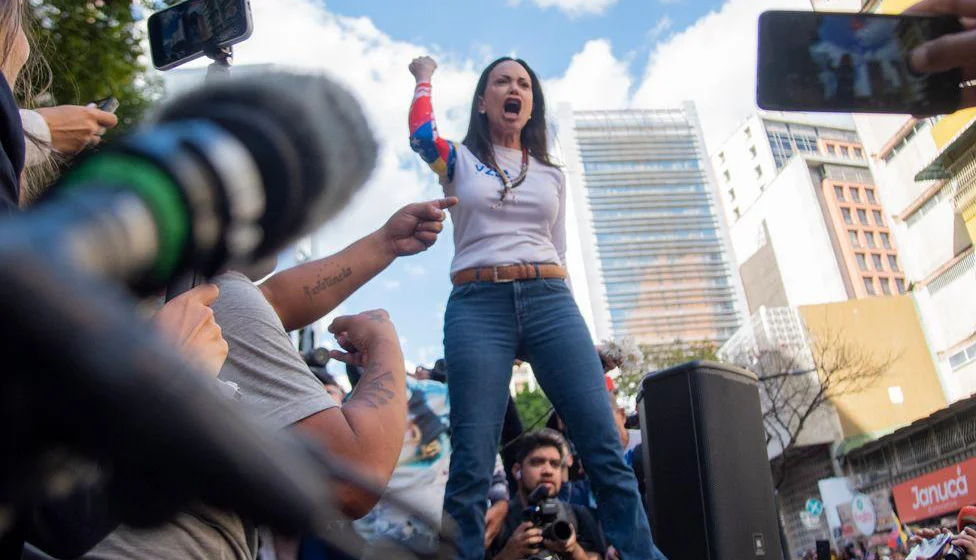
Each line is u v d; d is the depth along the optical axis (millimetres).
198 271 396
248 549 1011
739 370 2771
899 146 32594
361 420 1088
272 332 1137
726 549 2471
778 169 75938
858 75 1344
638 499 2406
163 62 2467
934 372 33531
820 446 33531
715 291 69375
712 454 2559
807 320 33875
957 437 26969
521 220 2664
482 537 2291
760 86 1337
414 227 1663
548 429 3238
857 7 23312
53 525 434
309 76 463
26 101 1532
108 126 1790
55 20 5801
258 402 1055
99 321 262
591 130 75938
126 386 260
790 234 63125
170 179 360
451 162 2699
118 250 326
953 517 26266
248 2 2430
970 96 1334
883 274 59000
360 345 1312
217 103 423
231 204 387
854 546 26750
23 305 243
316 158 433
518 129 2787
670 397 2680
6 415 250
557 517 2738
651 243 70938
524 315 2557
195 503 305
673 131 75438
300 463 334
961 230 30578
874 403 33000
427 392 2605
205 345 660
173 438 274
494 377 2465
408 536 413
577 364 2502
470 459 2336
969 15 1340
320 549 370
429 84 2799
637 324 68125
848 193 61281
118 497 296
